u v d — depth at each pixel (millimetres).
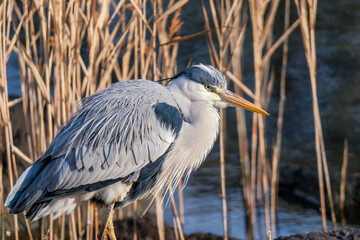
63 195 7746
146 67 9297
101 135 7859
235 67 10461
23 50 8828
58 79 8898
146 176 8203
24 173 7859
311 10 9797
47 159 7867
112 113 8023
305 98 17672
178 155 8391
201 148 8547
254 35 9766
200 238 10867
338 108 17062
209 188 13609
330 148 15219
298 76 18578
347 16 21406
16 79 16672
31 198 7574
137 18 9406
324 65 18953
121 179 7980
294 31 20375
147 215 11703
